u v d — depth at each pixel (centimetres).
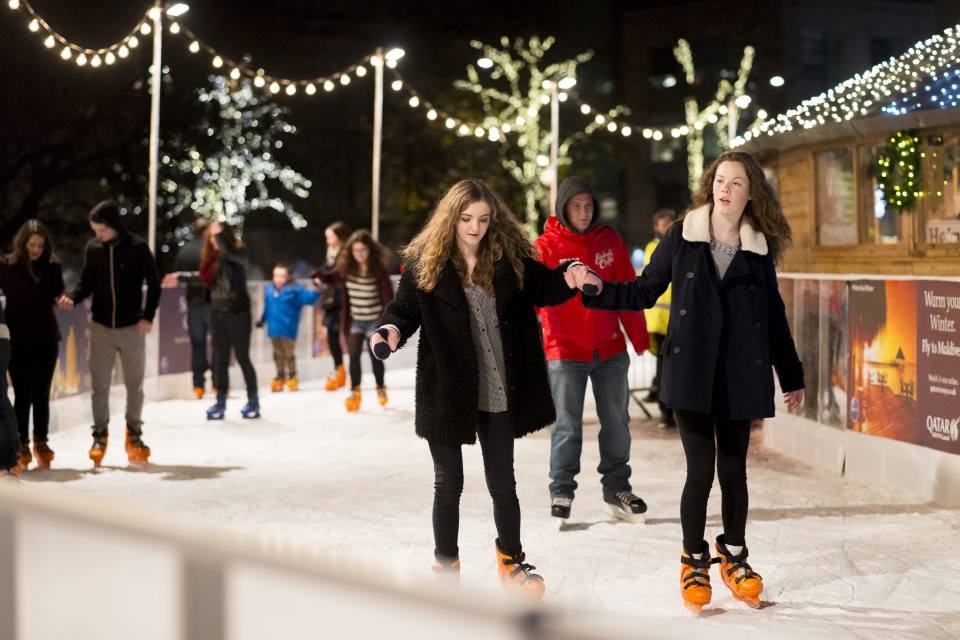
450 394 432
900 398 692
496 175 3123
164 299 1244
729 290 451
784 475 758
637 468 799
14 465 677
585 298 456
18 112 2469
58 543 167
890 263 924
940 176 880
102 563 160
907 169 896
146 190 2544
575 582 493
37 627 173
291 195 3008
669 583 490
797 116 1030
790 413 845
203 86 2556
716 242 454
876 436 719
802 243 1027
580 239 621
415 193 3148
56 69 2456
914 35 3925
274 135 2764
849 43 3828
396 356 1652
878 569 511
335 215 3150
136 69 2511
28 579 172
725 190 450
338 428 1013
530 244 449
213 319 1070
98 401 802
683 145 3822
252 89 2633
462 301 435
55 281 798
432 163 3181
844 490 702
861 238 959
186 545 149
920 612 444
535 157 2984
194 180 2580
